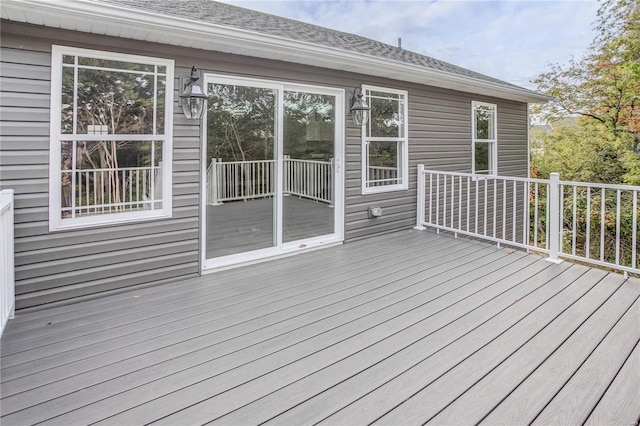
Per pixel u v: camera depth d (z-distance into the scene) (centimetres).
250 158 407
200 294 325
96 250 318
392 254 443
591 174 1102
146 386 193
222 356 222
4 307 242
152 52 331
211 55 365
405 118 558
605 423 163
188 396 184
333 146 479
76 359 219
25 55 279
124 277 332
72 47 295
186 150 358
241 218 406
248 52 376
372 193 523
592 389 186
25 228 287
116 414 171
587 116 1151
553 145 1249
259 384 194
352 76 484
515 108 789
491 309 285
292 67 425
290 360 217
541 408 172
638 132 1029
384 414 170
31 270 291
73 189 307
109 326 263
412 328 256
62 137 297
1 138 274
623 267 342
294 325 262
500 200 770
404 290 328
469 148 676
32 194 289
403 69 479
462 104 653
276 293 325
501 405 175
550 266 386
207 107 370
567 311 278
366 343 236
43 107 288
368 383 194
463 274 367
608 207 1026
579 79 1159
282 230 439
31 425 164
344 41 573
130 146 331
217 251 391
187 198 363
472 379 196
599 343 231
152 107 338
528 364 209
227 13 479
